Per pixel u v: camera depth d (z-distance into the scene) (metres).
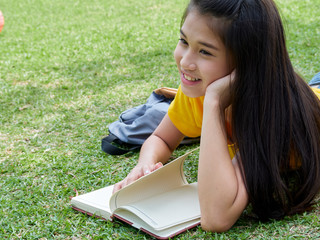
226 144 1.93
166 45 5.71
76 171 2.77
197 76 1.97
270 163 1.93
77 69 5.05
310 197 2.01
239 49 1.86
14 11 9.06
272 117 1.93
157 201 2.09
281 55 1.95
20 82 4.74
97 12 8.42
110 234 2.03
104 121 3.56
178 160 2.13
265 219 2.01
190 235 1.95
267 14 1.88
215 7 1.83
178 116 2.45
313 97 2.11
